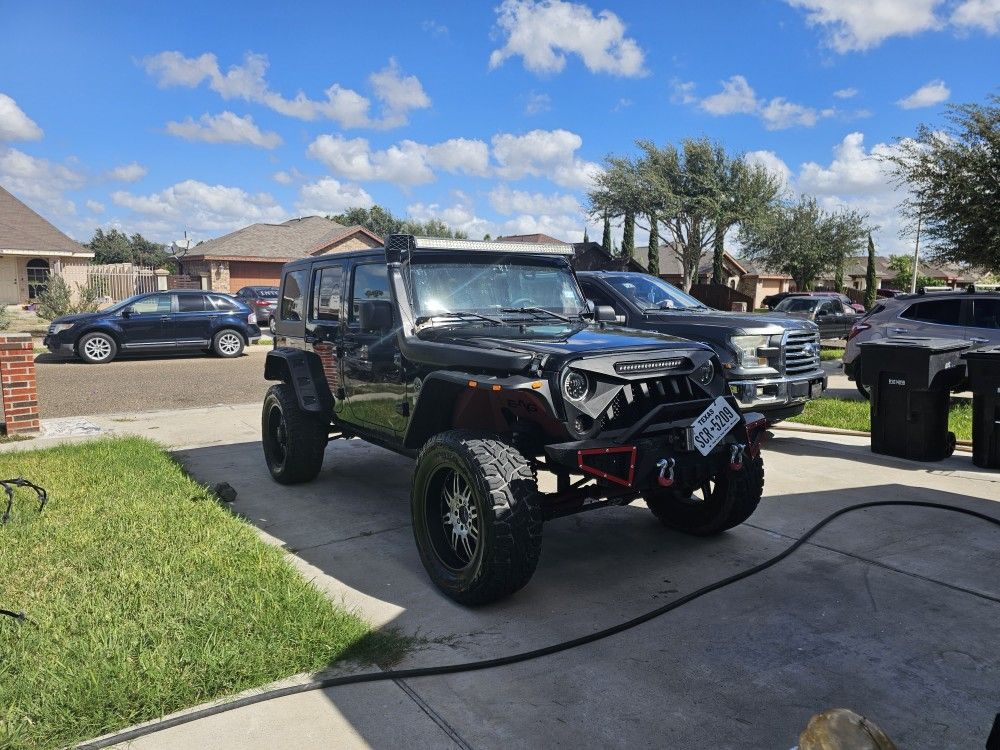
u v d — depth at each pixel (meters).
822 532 4.98
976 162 16.77
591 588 4.08
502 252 5.08
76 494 5.58
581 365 3.73
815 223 45.59
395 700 2.94
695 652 3.33
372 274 5.07
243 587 3.85
